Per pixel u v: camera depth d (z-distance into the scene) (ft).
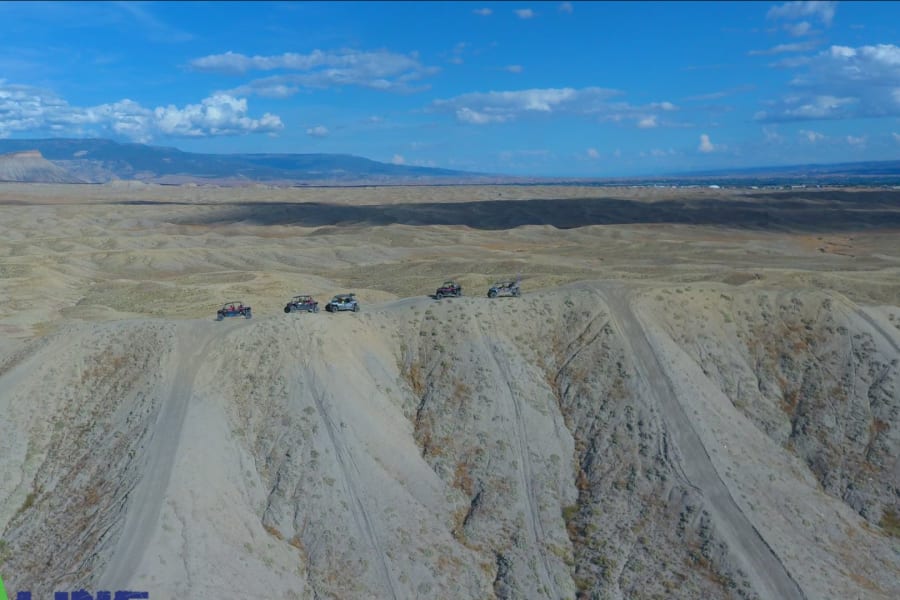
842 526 145.69
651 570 134.51
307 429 149.79
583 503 149.38
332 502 138.82
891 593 133.08
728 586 130.00
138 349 164.86
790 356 178.40
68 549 123.24
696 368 174.60
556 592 132.67
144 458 135.74
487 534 141.90
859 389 169.68
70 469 142.41
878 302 213.66
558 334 183.01
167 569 115.65
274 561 127.54
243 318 183.42
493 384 167.94
